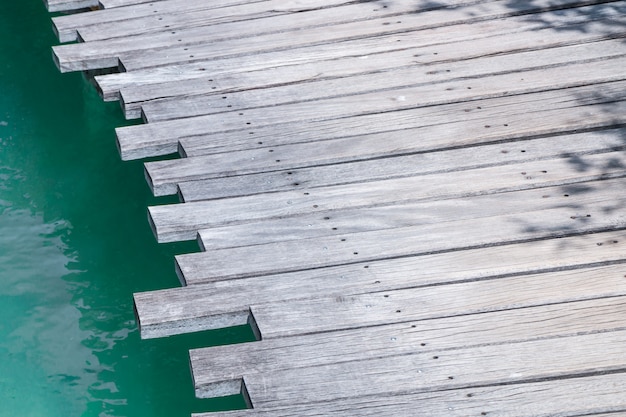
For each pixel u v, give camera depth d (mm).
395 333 4445
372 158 5684
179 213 5215
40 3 9664
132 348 5922
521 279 4750
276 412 4059
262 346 4387
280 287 4727
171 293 4691
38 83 8445
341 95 6250
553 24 6957
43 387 5648
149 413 5484
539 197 5305
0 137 7762
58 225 6867
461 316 4539
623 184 5402
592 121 5895
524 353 4320
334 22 7059
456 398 4129
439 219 5168
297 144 5777
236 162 5613
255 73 6477
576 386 4172
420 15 7125
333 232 5090
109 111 8125
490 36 6836
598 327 4449
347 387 4172
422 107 6125
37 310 6172
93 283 6391
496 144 5777
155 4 7355
